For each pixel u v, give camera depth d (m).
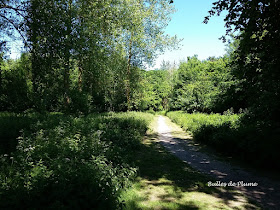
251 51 6.88
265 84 7.21
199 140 11.99
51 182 3.27
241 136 7.95
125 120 13.32
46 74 9.97
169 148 9.88
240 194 4.50
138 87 29.09
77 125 9.74
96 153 5.54
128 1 16.77
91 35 12.55
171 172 6.10
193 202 4.08
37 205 2.88
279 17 6.12
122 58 23.67
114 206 3.37
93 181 3.48
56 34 8.51
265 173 5.89
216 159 7.75
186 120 18.64
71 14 10.55
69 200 2.98
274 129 6.90
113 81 27.91
